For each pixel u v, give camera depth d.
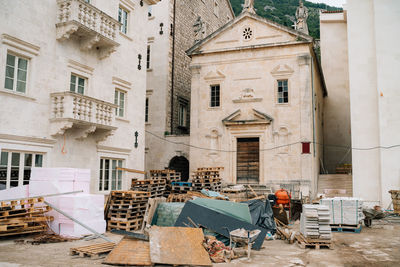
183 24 27.67
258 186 21.36
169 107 25.38
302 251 10.05
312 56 22.94
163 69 25.41
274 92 21.97
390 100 19.00
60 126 12.89
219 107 23.11
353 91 20.09
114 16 16.83
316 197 20.98
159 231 8.91
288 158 21.17
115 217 13.23
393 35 19.36
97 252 8.63
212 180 18.84
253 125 22.12
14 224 10.29
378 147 19.25
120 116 17.53
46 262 8.09
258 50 22.53
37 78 12.77
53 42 13.49
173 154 24.45
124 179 17.34
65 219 11.27
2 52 11.50
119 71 17.30
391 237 12.43
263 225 12.63
